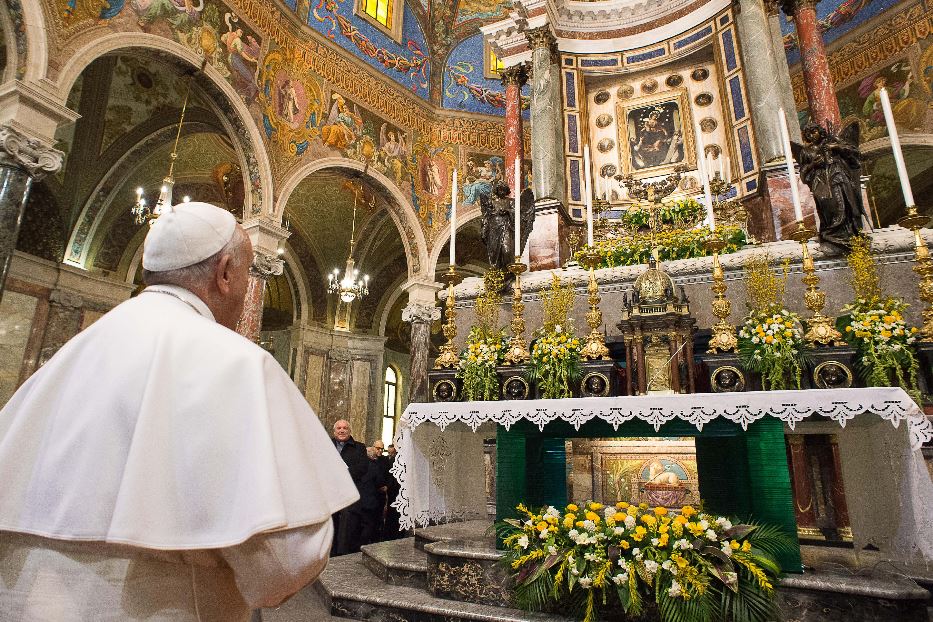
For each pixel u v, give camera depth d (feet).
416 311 43.34
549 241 23.44
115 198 38.65
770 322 10.94
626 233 19.92
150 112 36.35
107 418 2.98
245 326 31.19
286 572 2.76
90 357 3.28
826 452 18.13
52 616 2.77
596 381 11.94
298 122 36.99
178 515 2.78
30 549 2.95
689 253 16.48
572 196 26.37
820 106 25.14
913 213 11.20
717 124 26.17
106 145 36.63
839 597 8.71
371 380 53.21
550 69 27.68
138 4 26.78
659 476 17.94
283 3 36.99
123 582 2.86
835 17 37.22
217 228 3.99
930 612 10.14
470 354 13.38
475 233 53.16
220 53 31.55
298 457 2.94
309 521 2.76
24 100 20.92
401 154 45.01
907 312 13.29
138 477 2.72
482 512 15.99
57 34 22.70
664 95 27.71
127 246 40.14
